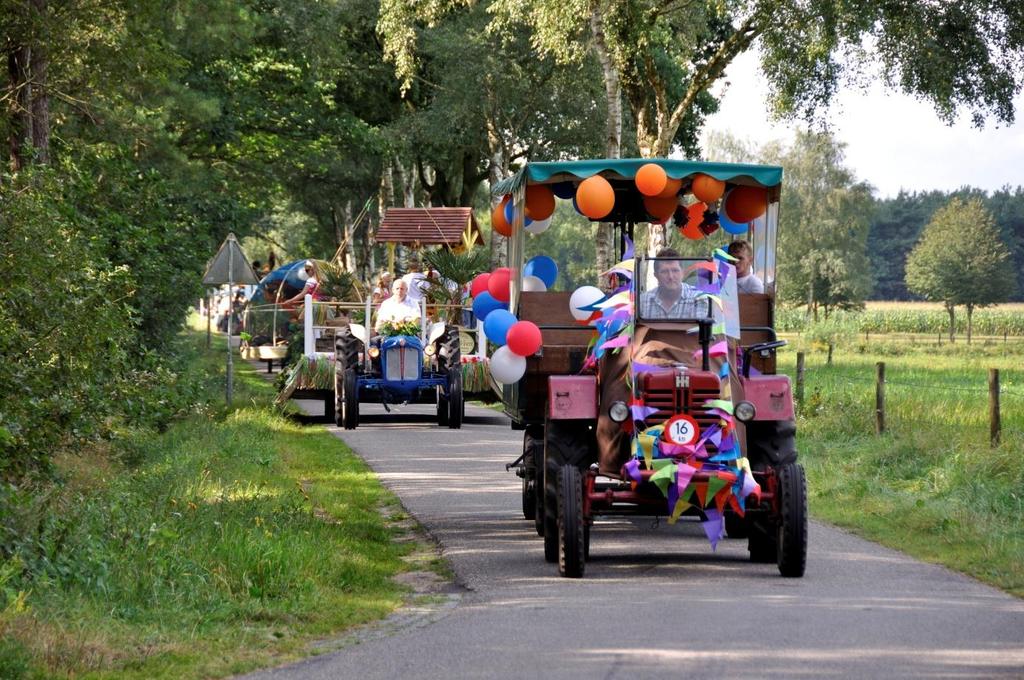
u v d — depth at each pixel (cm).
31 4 2244
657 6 4078
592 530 1557
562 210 1563
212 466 1834
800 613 1030
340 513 1595
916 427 2289
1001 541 1373
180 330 3023
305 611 1044
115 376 1586
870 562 1311
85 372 1466
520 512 1669
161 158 2914
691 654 886
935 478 1881
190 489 1574
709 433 1181
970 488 1758
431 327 2916
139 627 946
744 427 1223
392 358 2828
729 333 1237
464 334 2975
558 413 1252
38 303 1402
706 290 1244
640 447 1188
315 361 2958
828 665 852
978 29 4091
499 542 1448
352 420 2798
